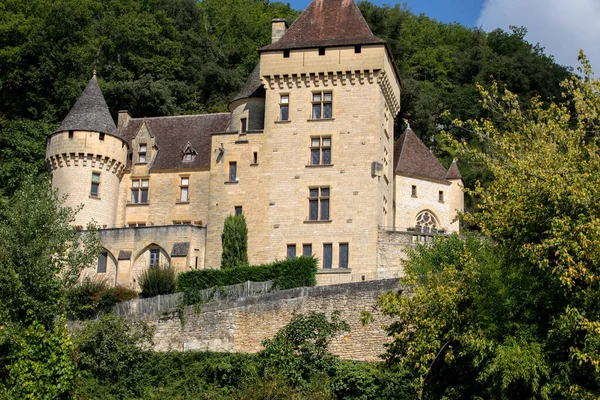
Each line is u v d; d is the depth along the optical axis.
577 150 28.77
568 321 25.03
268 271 48.31
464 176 73.56
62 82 75.50
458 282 29.31
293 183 53.78
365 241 51.84
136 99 77.31
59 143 57.91
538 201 27.56
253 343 40.44
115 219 59.00
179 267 53.22
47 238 36.25
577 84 30.73
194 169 58.94
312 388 33.50
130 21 84.06
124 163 59.62
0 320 33.88
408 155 62.38
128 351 38.09
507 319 27.42
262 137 55.06
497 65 89.69
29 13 81.12
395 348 29.77
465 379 28.67
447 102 86.62
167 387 36.97
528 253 26.73
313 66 54.78
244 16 99.12
